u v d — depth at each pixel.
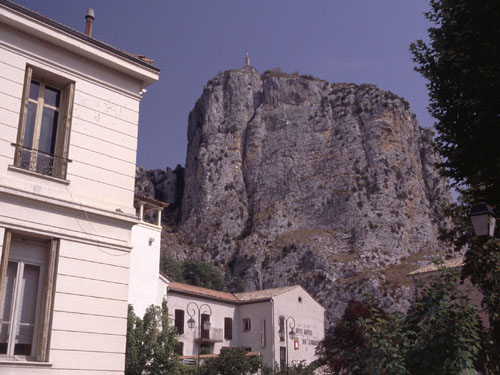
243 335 55.00
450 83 14.41
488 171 13.68
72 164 13.09
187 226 136.88
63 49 13.57
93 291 12.66
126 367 27.78
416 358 10.45
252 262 120.88
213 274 114.44
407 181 132.62
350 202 127.88
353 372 11.32
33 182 12.28
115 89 14.49
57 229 12.36
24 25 12.73
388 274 111.19
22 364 11.11
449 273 11.12
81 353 12.09
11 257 11.84
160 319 30.05
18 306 11.69
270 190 137.75
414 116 149.00
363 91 144.00
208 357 43.84
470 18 13.98
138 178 169.38
